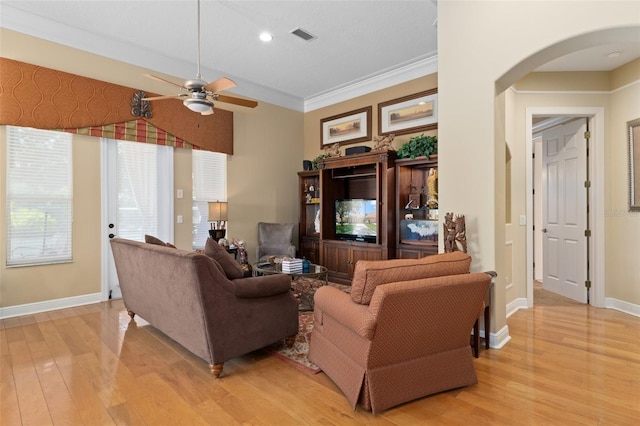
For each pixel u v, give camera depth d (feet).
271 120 20.15
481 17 9.91
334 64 16.35
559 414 6.57
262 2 11.37
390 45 14.43
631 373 8.16
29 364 8.48
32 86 12.20
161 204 15.66
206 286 7.68
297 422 6.30
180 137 16.01
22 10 11.82
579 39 8.16
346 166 17.38
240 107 18.67
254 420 6.35
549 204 16.46
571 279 14.98
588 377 7.98
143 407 6.71
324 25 12.84
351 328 6.74
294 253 17.89
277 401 6.98
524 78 13.78
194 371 8.20
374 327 6.17
